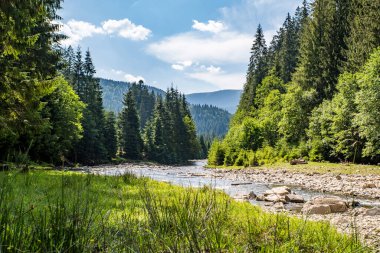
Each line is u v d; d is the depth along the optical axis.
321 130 42.69
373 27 40.84
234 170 45.38
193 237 3.42
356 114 33.19
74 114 48.16
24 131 16.56
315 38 56.94
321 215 12.38
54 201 4.64
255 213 7.98
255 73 85.75
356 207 15.02
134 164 67.81
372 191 20.50
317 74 53.75
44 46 21.64
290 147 50.50
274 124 59.12
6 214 2.64
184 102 120.00
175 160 88.69
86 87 72.88
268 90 72.44
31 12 13.77
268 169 41.59
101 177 15.52
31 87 15.95
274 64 82.50
